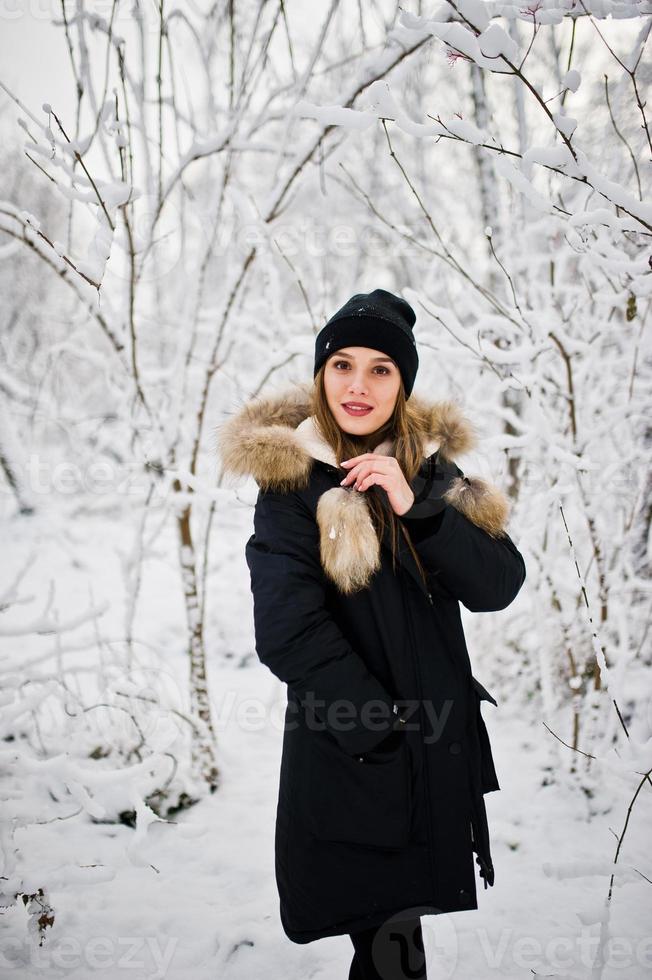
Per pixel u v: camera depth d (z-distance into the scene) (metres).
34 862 1.90
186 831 1.88
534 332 2.09
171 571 4.71
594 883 1.86
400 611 1.22
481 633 2.95
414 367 1.36
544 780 2.34
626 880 1.86
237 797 2.27
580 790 2.25
